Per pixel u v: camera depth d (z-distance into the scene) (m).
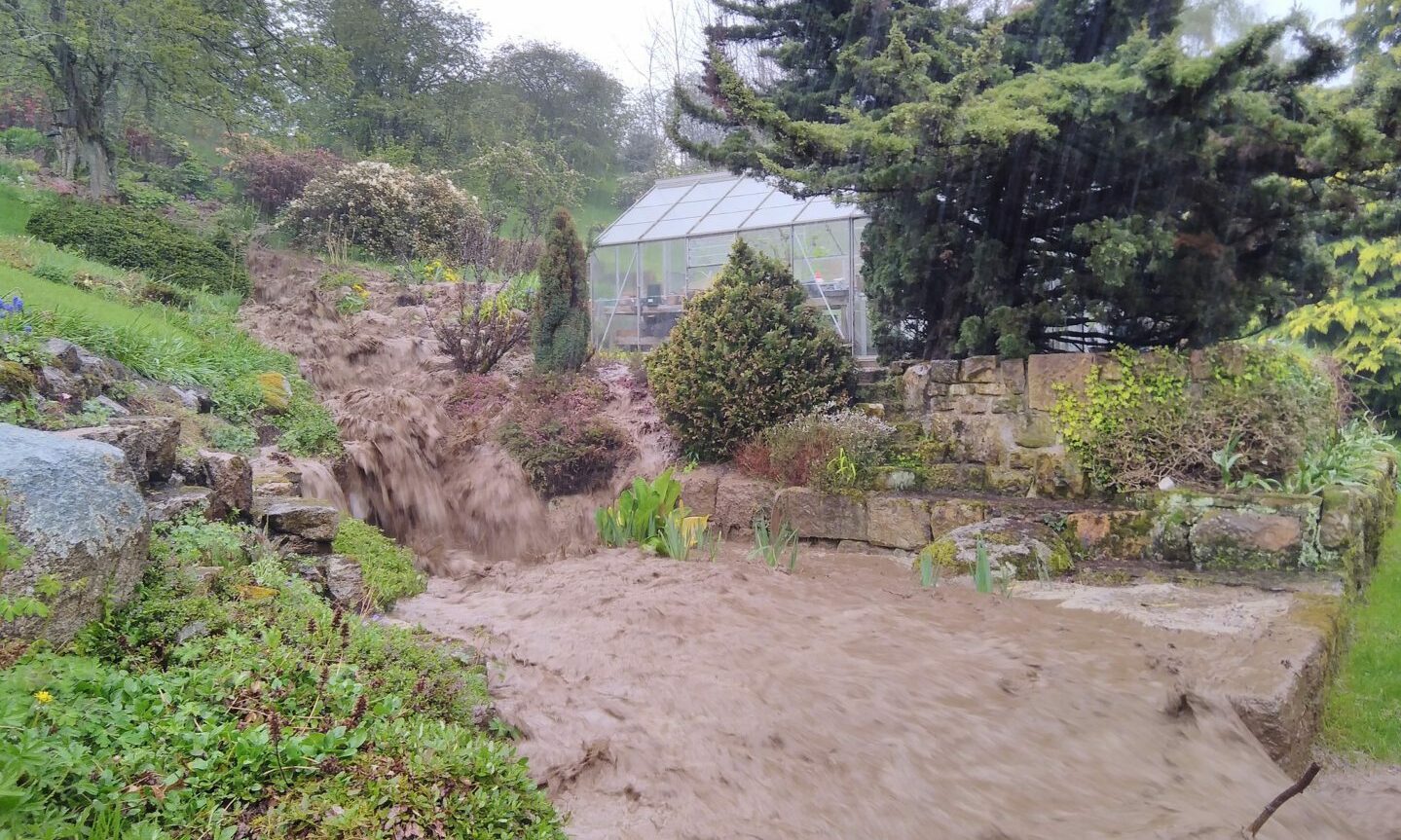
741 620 5.68
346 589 5.13
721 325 9.74
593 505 9.66
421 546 8.52
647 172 32.50
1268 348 7.62
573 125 33.62
